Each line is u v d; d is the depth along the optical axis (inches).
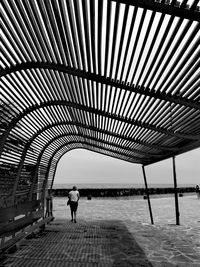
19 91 194.2
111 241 319.0
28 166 331.9
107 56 139.4
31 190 340.5
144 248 289.9
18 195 296.8
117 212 650.8
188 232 387.5
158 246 300.5
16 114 225.6
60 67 164.1
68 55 148.7
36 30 131.2
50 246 287.9
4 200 250.8
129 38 118.5
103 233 369.1
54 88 207.6
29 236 341.1
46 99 231.0
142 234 368.8
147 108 204.5
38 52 150.9
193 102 173.3
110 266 224.5
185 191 1776.6
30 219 312.5
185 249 288.7
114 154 506.3
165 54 123.0
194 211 705.6
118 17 107.5
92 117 274.4
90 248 282.7
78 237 338.3
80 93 213.5
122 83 168.1
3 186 245.9
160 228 420.8
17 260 235.3
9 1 114.2
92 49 135.6
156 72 142.3
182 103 173.2
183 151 324.5
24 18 123.1
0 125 220.5
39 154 352.2
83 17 114.8
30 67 163.8
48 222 424.2
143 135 296.0
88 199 1104.2
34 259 238.5
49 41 141.9
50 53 152.3
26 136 276.5
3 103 201.2
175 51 118.6
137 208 765.9
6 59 154.6
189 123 225.6
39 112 251.4
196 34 103.9
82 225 438.0
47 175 427.5
